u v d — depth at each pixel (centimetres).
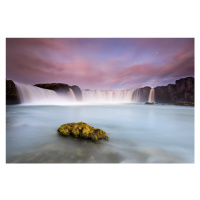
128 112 1577
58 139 467
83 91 6162
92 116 1145
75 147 402
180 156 368
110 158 345
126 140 494
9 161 320
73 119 949
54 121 852
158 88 5097
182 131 649
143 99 5653
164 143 473
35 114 1208
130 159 345
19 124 741
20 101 2258
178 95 4347
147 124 815
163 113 1508
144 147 428
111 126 740
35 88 2845
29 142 440
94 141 442
